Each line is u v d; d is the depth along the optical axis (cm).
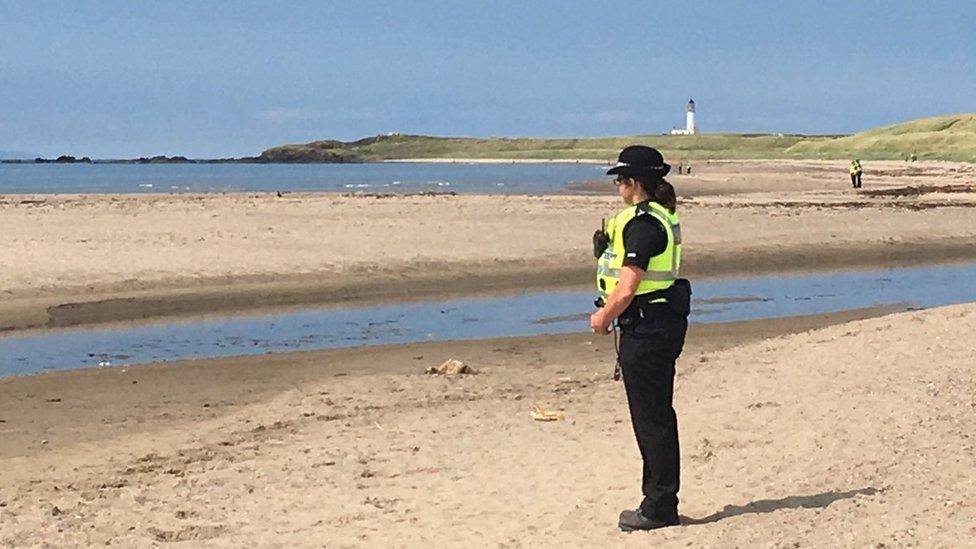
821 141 19500
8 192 5984
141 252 2248
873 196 4666
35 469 883
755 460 784
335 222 2920
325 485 799
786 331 1630
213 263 2150
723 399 1006
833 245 2794
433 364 1358
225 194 4766
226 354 1456
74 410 1117
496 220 3041
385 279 2105
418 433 959
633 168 601
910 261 2645
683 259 2522
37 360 1406
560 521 679
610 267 610
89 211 3225
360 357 1407
